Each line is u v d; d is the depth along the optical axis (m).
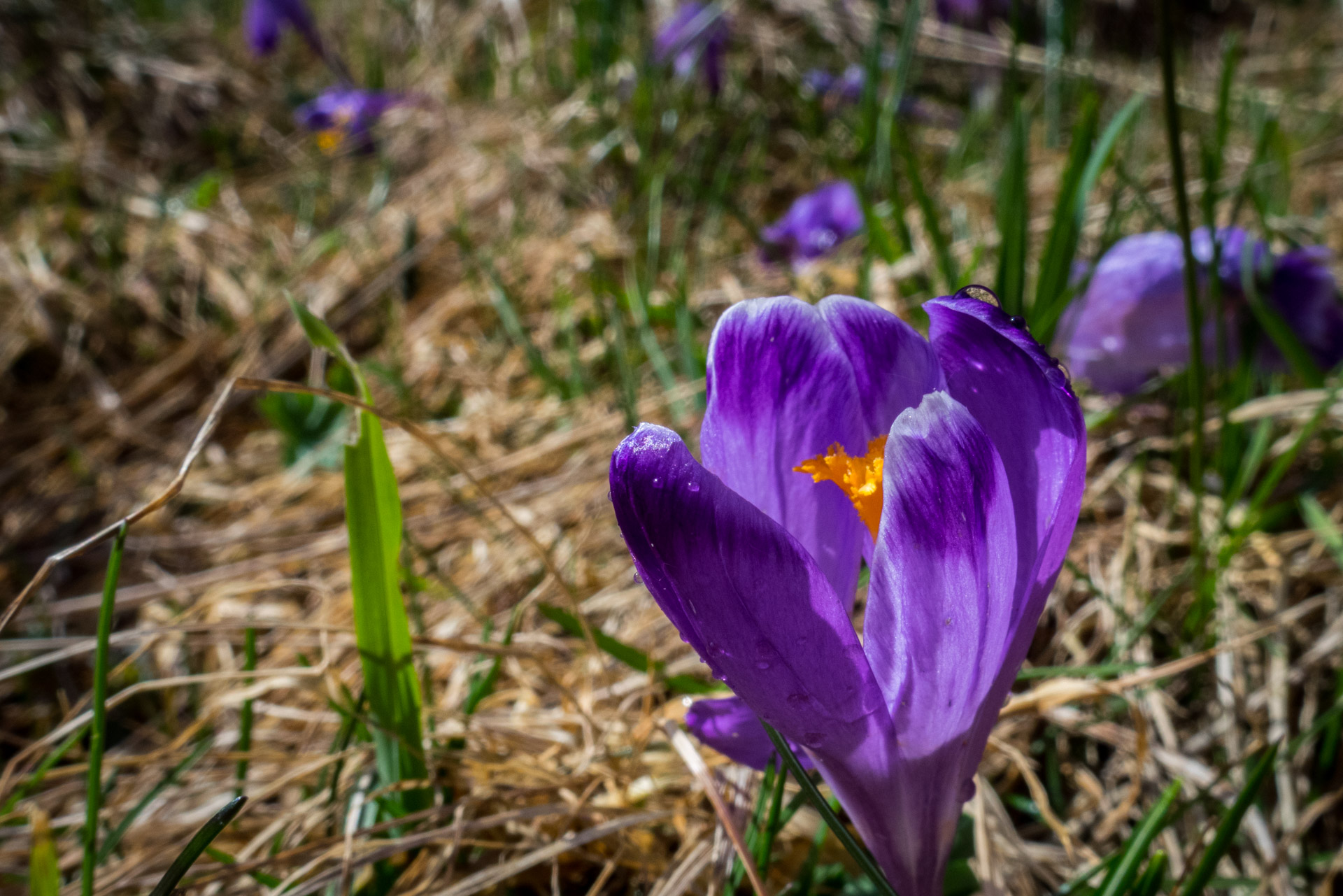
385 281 0.48
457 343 0.44
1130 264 0.28
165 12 0.85
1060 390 0.13
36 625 0.32
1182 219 0.20
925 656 0.13
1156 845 0.21
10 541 0.37
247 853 0.21
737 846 0.17
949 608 0.13
